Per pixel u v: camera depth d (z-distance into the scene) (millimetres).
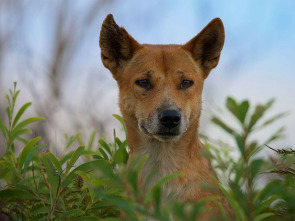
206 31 8266
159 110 7414
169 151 7371
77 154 6301
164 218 3869
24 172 6789
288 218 4836
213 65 8578
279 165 5328
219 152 8258
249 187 4535
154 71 7809
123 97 8203
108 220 4652
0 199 6598
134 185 4062
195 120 7793
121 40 8344
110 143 8352
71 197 7242
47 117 14562
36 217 6555
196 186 6984
